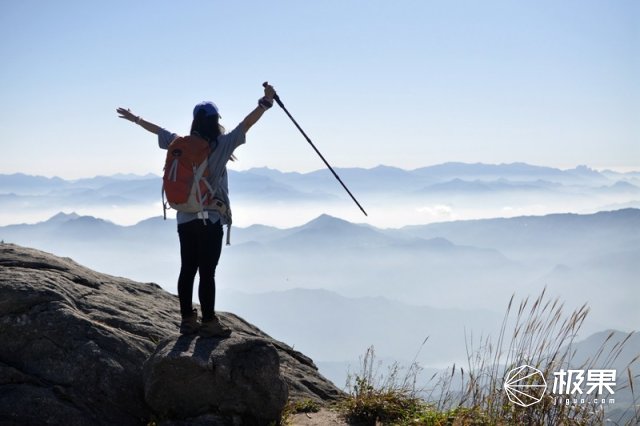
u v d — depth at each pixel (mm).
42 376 6262
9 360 6367
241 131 6262
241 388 6180
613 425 5074
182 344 6367
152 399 6176
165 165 6211
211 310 6531
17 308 6652
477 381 6098
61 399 6059
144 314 7707
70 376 6262
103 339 6625
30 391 6004
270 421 6328
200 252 6391
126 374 6449
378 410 6836
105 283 8430
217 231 6344
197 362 6059
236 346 6328
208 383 6121
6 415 5781
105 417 6094
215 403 6156
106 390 6262
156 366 6117
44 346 6438
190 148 6117
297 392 7660
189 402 6164
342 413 7023
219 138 6277
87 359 6363
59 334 6520
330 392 7922
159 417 6188
